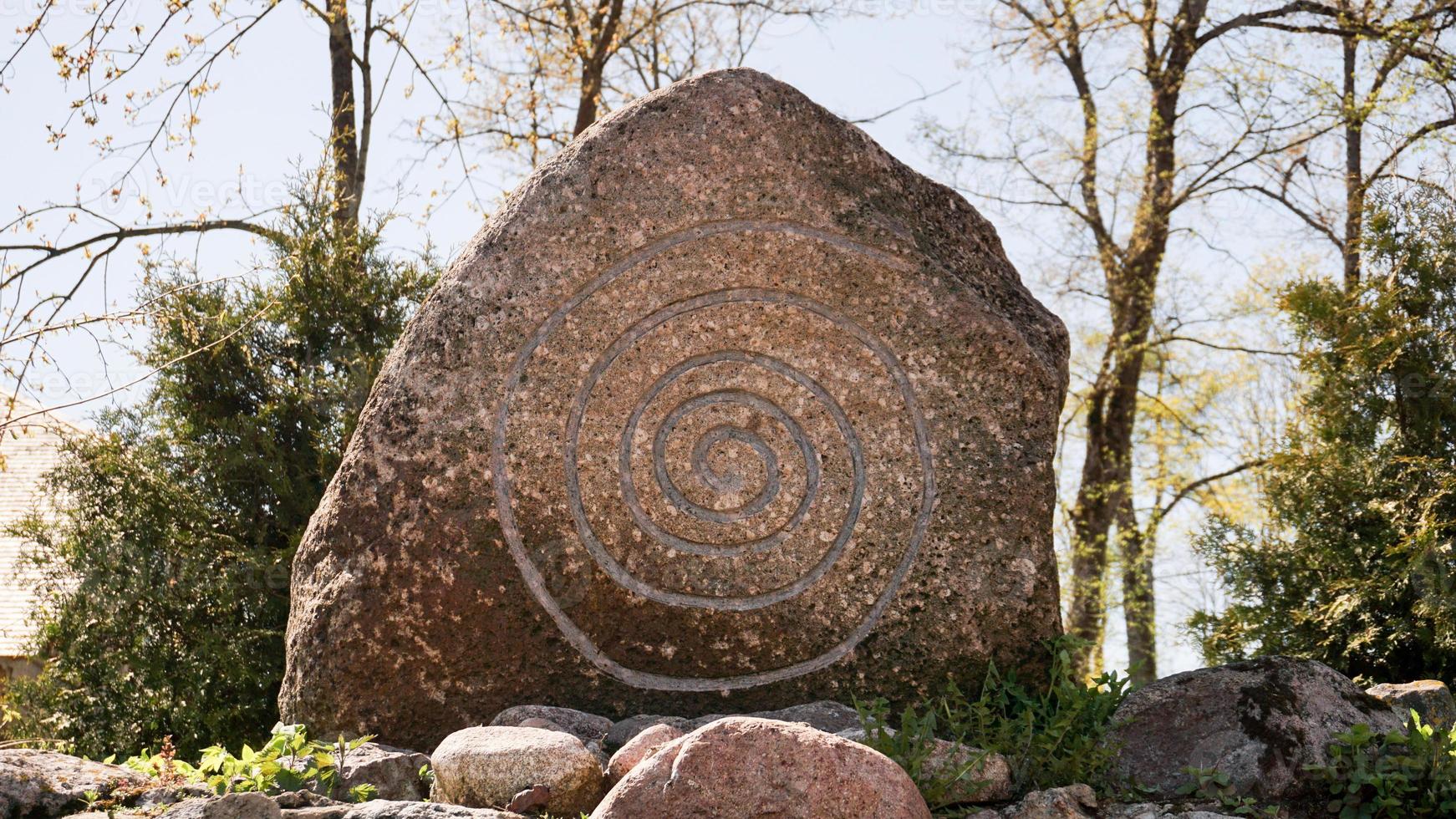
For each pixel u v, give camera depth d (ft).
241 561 27.17
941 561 16.60
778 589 16.56
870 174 17.30
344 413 28.78
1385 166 37.70
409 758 13.66
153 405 29.53
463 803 12.56
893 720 16.34
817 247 16.83
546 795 12.34
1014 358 16.87
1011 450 16.79
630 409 16.55
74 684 27.61
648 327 16.65
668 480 16.57
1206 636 25.68
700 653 16.38
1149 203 42.98
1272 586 25.05
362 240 32.19
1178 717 14.12
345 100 38.73
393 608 15.75
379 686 15.75
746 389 16.75
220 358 29.45
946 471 16.71
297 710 16.07
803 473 16.74
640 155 16.81
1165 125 43.70
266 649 26.84
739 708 16.34
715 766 11.49
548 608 16.12
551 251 16.57
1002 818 13.12
